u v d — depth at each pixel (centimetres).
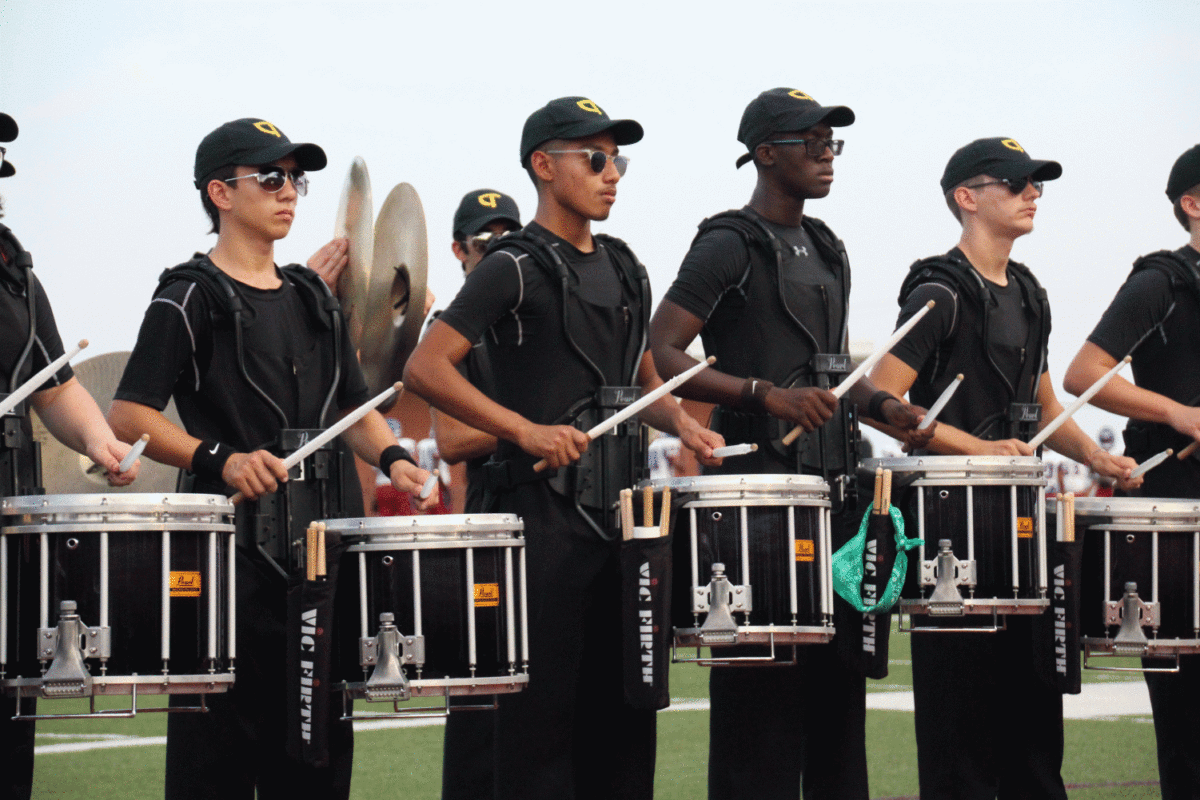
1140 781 1234
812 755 957
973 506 905
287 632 755
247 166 824
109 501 695
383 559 743
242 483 769
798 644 862
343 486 841
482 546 754
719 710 895
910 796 1183
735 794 885
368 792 1203
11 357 782
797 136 959
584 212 870
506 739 838
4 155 823
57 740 1509
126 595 695
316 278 855
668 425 893
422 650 741
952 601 889
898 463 913
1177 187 1144
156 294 815
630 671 785
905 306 1031
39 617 692
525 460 845
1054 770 998
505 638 761
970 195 1061
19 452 785
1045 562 927
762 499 811
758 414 927
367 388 888
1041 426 1112
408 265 1358
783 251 953
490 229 1303
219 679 717
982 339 1028
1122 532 953
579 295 857
